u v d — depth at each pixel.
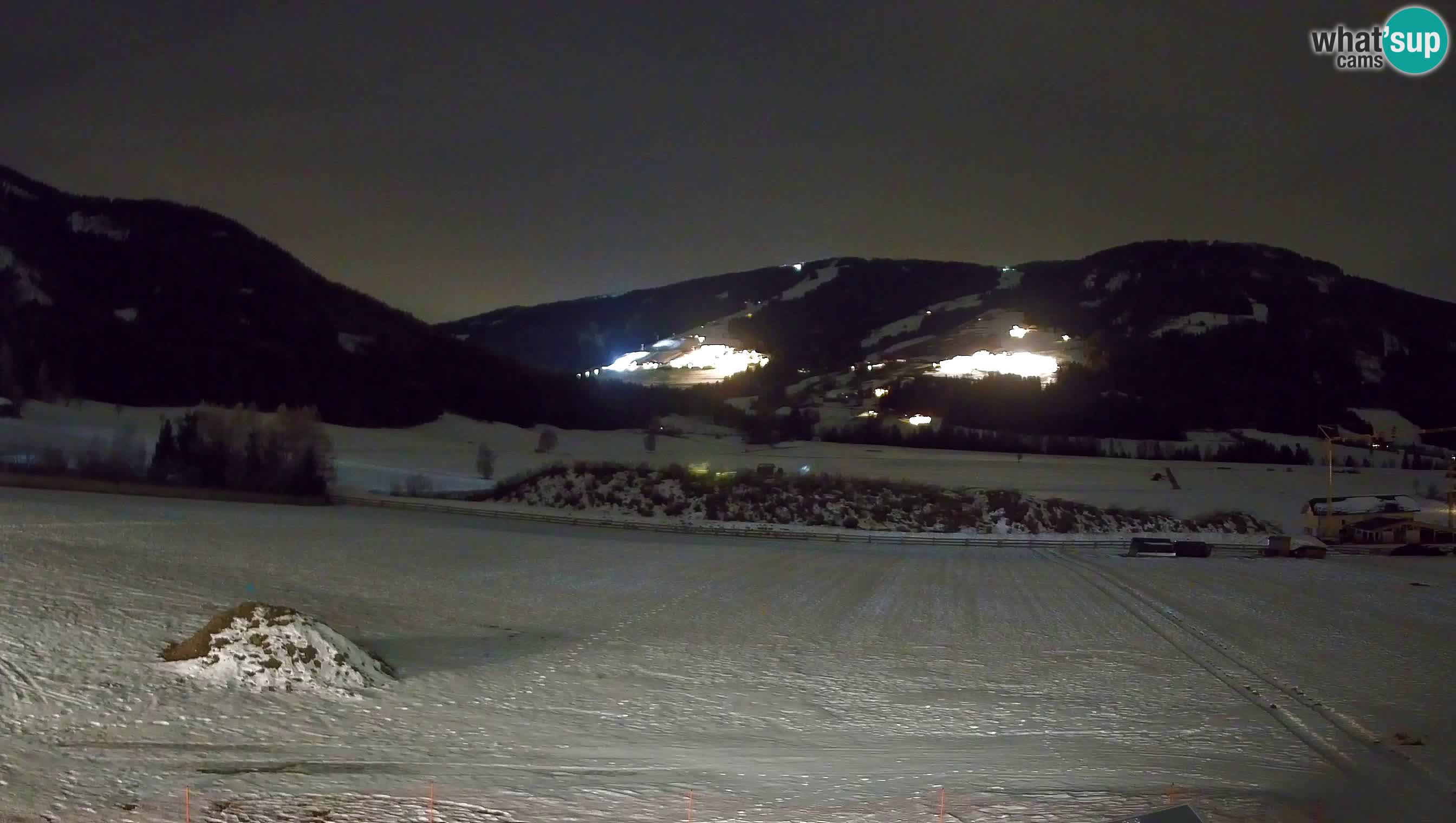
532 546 48.88
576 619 29.58
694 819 11.98
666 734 16.84
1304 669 24.16
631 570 42.31
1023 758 15.62
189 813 11.59
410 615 28.20
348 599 29.62
